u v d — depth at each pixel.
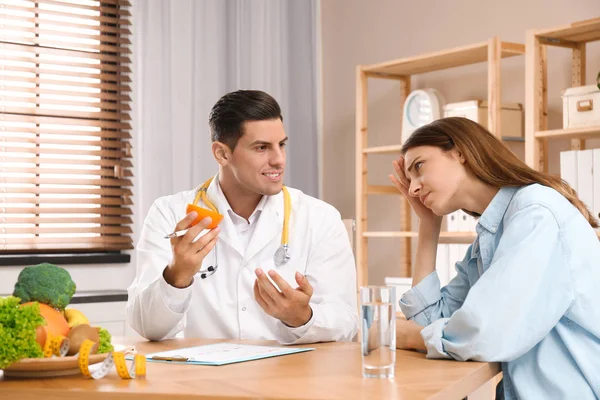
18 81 3.45
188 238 1.70
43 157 3.51
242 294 2.09
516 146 3.38
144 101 3.68
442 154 1.65
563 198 1.56
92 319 3.07
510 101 3.47
